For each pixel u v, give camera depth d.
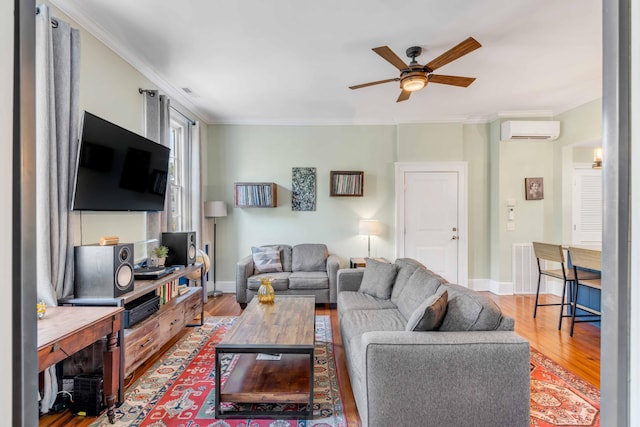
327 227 5.02
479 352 1.62
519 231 4.78
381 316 2.58
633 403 0.56
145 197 2.92
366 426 1.65
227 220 5.02
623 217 0.57
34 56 0.60
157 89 3.47
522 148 4.75
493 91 3.85
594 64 3.13
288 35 2.59
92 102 2.47
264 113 4.69
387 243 5.04
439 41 2.67
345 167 5.03
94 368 2.12
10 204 0.55
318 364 2.64
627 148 0.57
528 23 2.42
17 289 0.57
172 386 2.32
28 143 0.59
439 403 1.62
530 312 3.96
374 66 3.14
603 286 0.61
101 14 2.31
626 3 0.57
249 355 2.47
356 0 2.16
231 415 1.96
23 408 0.58
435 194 4.99
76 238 2.30
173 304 2.90
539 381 2.38
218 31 2.53
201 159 4.50
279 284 4.16
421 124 4.94
